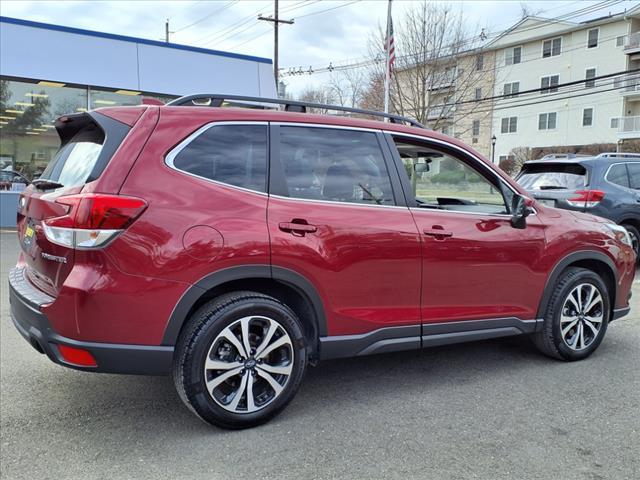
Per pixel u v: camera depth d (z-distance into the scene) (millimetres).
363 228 3383
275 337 3184
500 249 3906
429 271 3629
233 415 3066
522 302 4082
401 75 28453
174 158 2975
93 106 14812
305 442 3012
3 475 2656
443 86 28031
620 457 2881
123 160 2842
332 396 3664
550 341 4262
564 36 40125
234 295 3070
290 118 3391
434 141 3900
